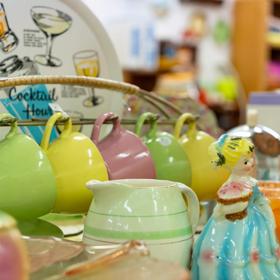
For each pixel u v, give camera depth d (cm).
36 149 88
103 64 111
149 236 82
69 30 106
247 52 366
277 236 90
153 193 83
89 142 93
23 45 102
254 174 88
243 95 326
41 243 80
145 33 276
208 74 362
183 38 363
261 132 115
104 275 71
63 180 90
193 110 147
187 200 89
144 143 101
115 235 82
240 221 83
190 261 86
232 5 384
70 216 103
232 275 81
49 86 103
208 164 105
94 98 109
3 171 85
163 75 296
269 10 365
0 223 64
